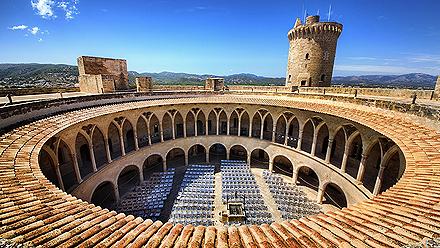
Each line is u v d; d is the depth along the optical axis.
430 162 11.45
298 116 30.72
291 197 28.16
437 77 23.45
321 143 31.64
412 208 7.86
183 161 40.28
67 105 23.58
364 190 20.61
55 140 18.16
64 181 22.45
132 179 33.69
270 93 38.34
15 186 9.48
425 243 5.82
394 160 21.39
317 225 7.21
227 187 30.28
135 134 30.36
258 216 24.73
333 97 27.91
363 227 6.93
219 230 6.88
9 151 12.68
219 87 44.00
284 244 6.19
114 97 30.70
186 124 40.81
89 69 34.75
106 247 5.98
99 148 29.55
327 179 26.50
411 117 16.98
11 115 16.83
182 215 24.41
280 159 39.00
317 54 41.81
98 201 28.33
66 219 7.24
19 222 6.75
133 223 7.30
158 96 36.50
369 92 29.83
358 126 21.52
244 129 41.38
